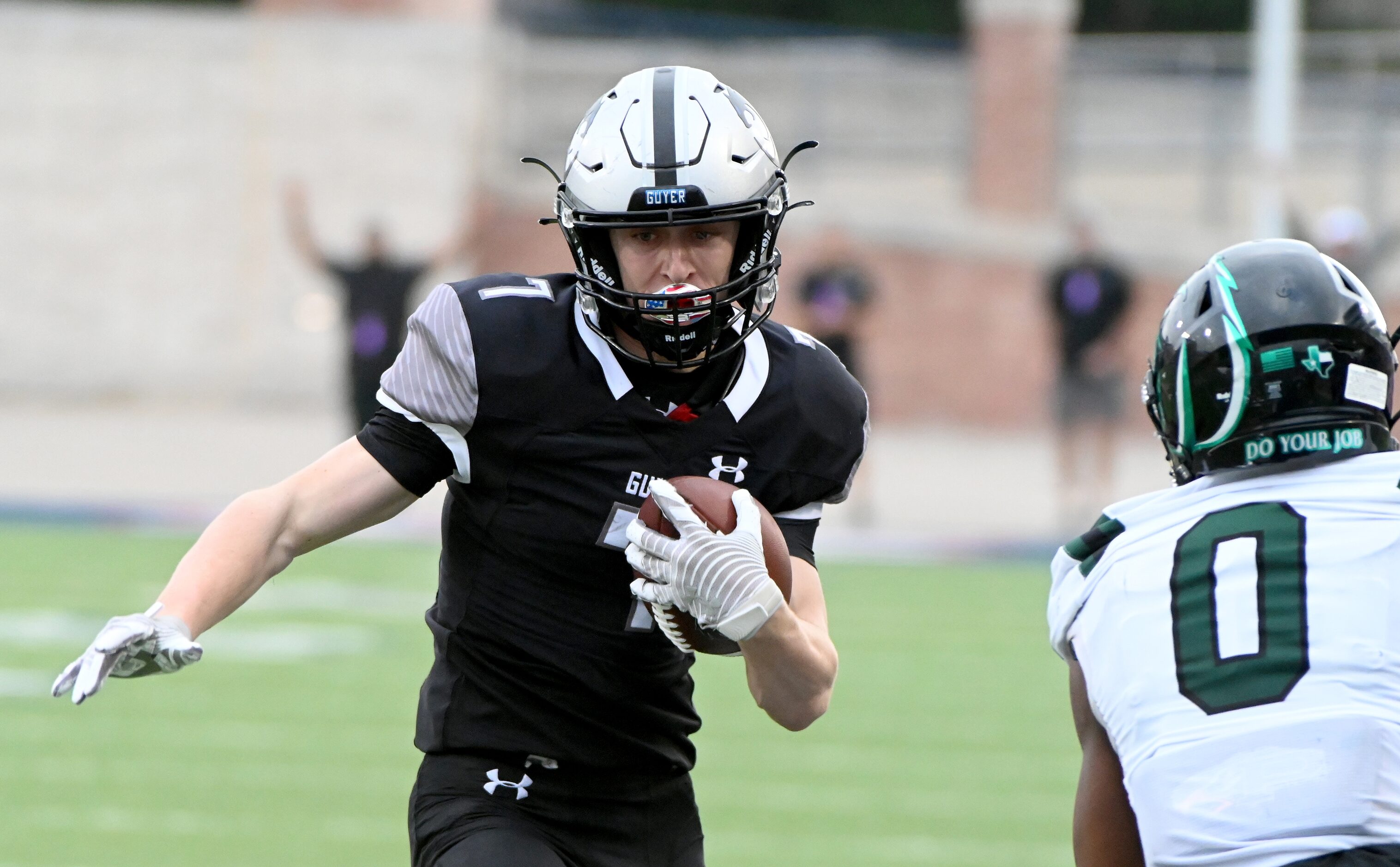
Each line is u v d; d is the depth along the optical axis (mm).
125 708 25938
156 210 68562
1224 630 8305
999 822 21203
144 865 18719
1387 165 70125
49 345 69000
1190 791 8117
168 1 90938
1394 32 93688
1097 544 8945
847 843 20156
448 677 11125
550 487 10578
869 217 68562
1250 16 93750
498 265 69938
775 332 11016
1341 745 7965
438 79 67875
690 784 11492
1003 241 68500
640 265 10312
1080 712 9211
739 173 10227
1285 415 8688
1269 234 52094
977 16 70750
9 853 19078
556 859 10664
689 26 76688
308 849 19438
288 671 28469
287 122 68062
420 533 44344
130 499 45844
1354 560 8336
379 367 43812
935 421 68938
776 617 9812
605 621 10734
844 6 92125
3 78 68625
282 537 10406
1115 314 47062
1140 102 72875
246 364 68562
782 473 10758
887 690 28547
